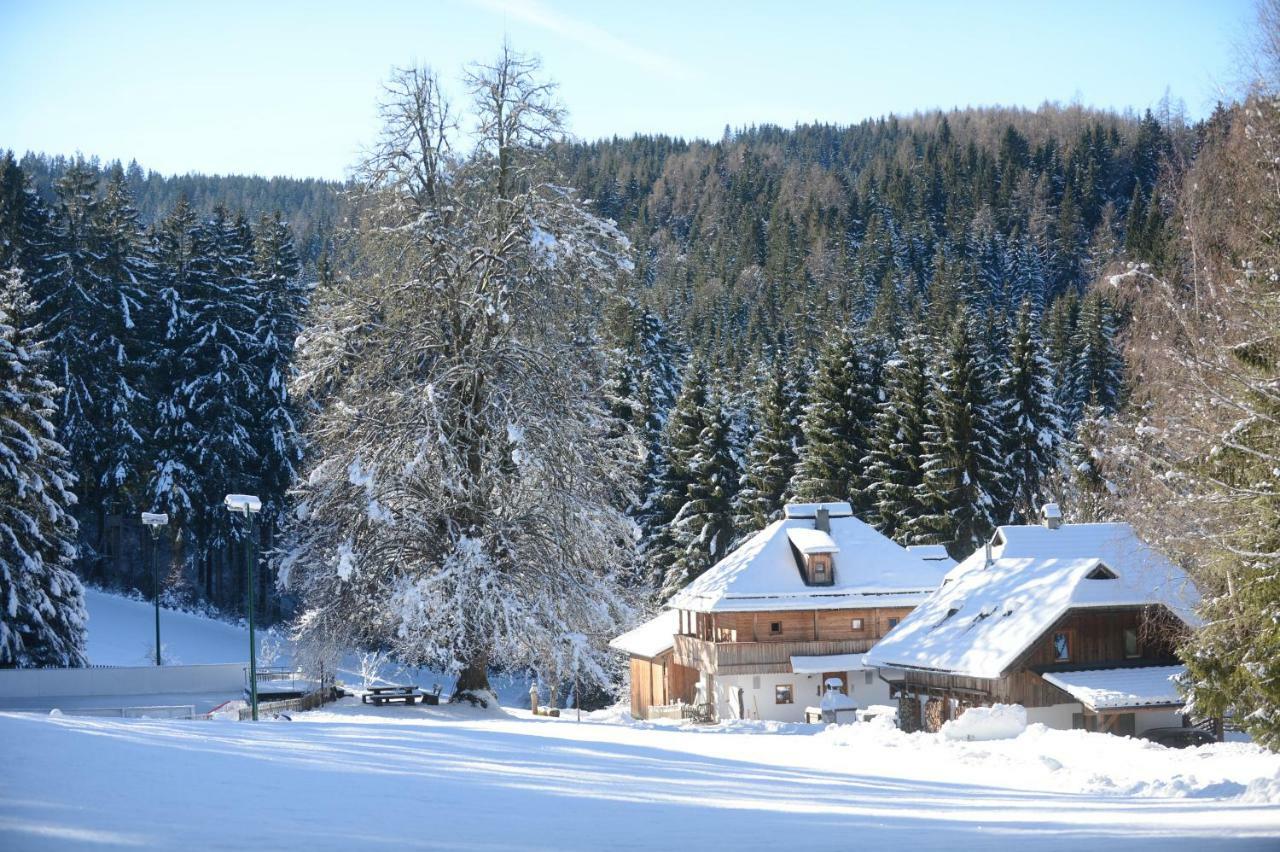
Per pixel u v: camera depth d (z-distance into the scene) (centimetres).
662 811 1150
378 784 1219
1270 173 2616
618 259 3516
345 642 3534
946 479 6316
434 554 3422
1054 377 7606
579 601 3431
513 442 3241
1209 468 2603
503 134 3472
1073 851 865
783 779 1762
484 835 909
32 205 6750
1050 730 2956
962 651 4028
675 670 5794
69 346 6369
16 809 839
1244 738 3853
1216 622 2586
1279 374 2470
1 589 4175
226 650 6216
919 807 1381
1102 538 4712
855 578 5322
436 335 3388
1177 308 2680
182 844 760
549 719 3550
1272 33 2717
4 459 4206
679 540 6806
